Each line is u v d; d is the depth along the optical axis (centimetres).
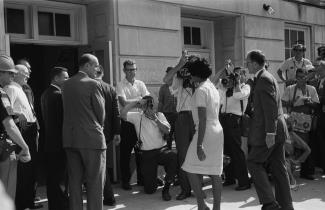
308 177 687
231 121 615
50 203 467
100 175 428
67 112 427
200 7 798
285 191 468
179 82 559
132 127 616
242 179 618
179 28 768
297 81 693
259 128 457
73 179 433
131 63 634
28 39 646
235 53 888
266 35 937
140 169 634
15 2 635
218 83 636
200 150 432
